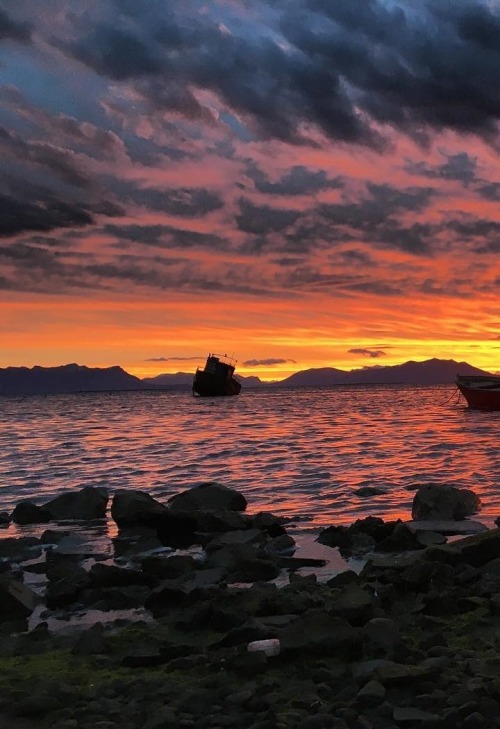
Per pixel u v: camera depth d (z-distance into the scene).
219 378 148.75
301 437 37.78
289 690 5.61
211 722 4.97
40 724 5.17
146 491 20.64
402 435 38.41
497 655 6.32
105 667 6.62
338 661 6.28
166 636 7.45
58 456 30.06
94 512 16.89
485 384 68.75
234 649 6.62
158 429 47.97
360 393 184.38
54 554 12.88
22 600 9.03
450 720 4.79
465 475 22.08
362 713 5.09
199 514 14.96
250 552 11.66
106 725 4.97
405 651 6.31
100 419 65.44
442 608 8.07
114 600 9.34
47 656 7.04
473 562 10.45
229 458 28.02
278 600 7.97
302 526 15.12
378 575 9.65
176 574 10.85
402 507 17.27
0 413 85.44
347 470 23.81
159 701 5.52
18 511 16.64
